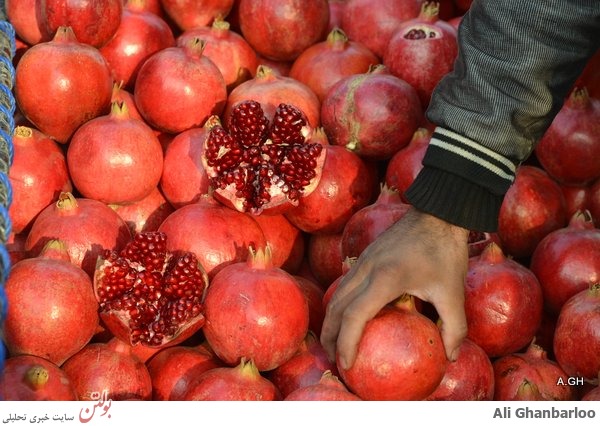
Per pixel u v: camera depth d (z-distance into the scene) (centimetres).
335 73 139
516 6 104
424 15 140
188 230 117
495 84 105
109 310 111
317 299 122
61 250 114
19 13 130
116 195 122
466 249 107
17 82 124
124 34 134
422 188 107
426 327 106
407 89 132
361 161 130
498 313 117
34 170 121
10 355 109
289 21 142
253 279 111
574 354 114
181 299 112
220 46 140
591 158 132
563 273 121
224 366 115
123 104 123
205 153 120
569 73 106
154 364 115
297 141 122
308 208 125
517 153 106
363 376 105
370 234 120
